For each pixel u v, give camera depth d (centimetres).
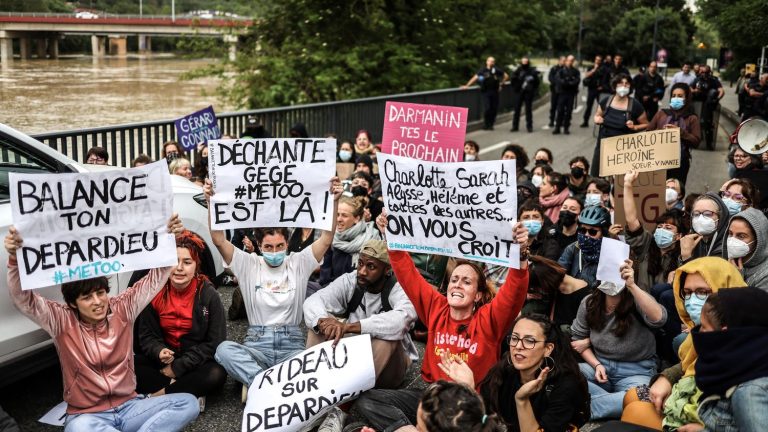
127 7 4631
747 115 1917
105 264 441
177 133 985
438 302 481
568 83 2044
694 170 1467
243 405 517
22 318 469
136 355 514
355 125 1636
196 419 495
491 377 429
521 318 415
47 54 4431
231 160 505
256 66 2417
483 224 460
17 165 509
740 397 313
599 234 575
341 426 468
